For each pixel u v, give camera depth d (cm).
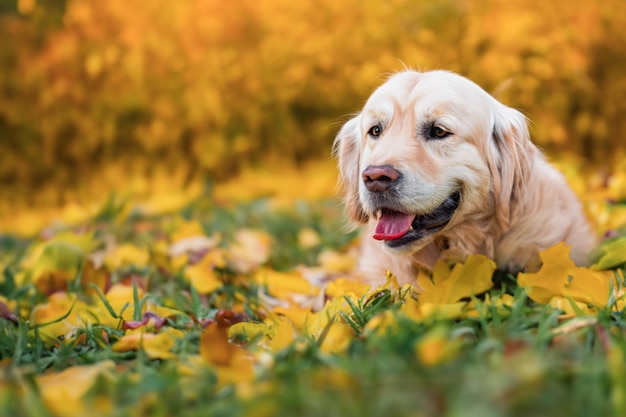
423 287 277
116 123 826
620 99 684
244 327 247
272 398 162
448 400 158
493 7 716
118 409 171
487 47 705
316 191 714
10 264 434
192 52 805
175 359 219
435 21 748
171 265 378
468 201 290
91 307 292
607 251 301
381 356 191
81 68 830
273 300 334
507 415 152
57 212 772
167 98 810
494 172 296
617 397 153
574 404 156
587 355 188
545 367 167
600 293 253
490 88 687
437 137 286
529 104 678
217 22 807
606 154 685
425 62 712
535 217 298
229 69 798
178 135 817
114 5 831
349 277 351
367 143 306
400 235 285
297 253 464
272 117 805
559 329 204
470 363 182
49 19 885
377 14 772
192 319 273
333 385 172
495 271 303
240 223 569
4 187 846
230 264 372
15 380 185
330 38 777
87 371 202
